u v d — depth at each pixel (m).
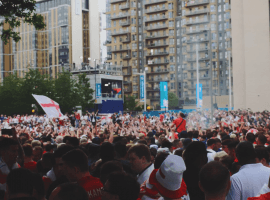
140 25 135.50
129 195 2.82
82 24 147.25
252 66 57.12
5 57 160.25
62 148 5.05
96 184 3.89
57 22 146.38
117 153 6.07
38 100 16.17
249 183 4.09
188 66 67.25
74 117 37.16
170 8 127.81
